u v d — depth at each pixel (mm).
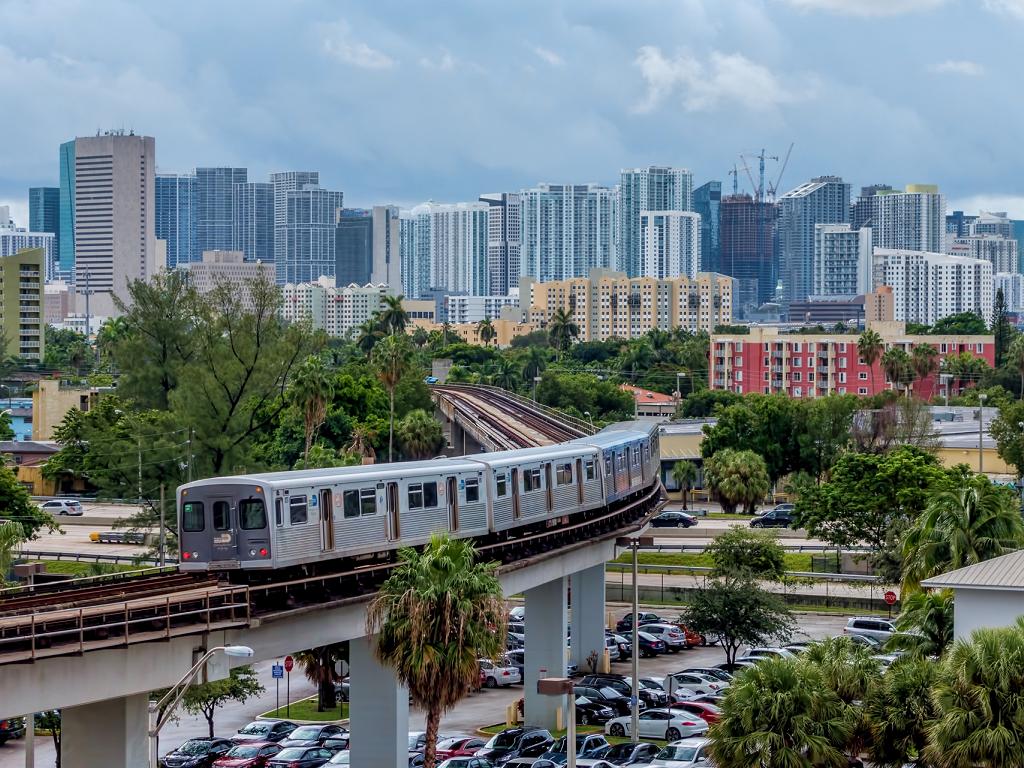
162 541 124812
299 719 112125
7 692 59031
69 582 74750
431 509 85625
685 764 84188
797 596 151375
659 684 111000
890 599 139250
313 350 153750
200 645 67688
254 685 106062
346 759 89250
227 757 91688
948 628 80500
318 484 77062
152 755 62938
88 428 171750
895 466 155250
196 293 155000
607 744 91062
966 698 65125
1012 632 66125
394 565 80000
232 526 74312
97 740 65688
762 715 67812
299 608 72750
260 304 148625
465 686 70438
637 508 124000
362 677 81062
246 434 147375
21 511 154500
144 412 159000
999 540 93062
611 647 129250
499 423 198000
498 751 92500
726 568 136125
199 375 144750
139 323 155000
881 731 69875
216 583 71812
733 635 121000
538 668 104250
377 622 78375
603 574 121812
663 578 159000
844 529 158500
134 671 64438
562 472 103188
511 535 97812
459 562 71250
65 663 61375
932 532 95375
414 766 89188
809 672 69438
